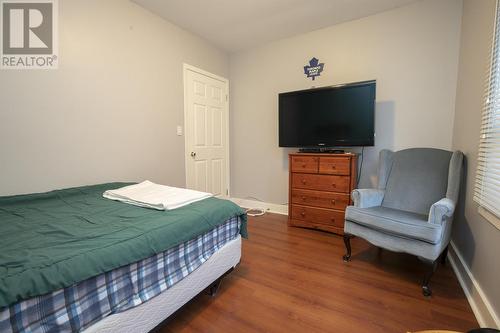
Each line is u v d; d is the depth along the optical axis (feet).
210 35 10.12
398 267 6.15
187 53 9.72
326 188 8.45
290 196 9.24
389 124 8.51
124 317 3.05
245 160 12.07
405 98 8.20
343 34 9.12
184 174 9.86
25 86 5.58
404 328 4.08
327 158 8.34
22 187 5.55
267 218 10.41
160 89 8.69
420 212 6.46
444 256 6.21
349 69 9.10
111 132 7.25
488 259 4.25
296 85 10.32
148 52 8.21
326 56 9.52
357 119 8.20
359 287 5.28
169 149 9.15
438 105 7.73
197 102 10.34
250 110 11.70
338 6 8.01
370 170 8.95
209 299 4.88
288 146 9.68
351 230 6.30
